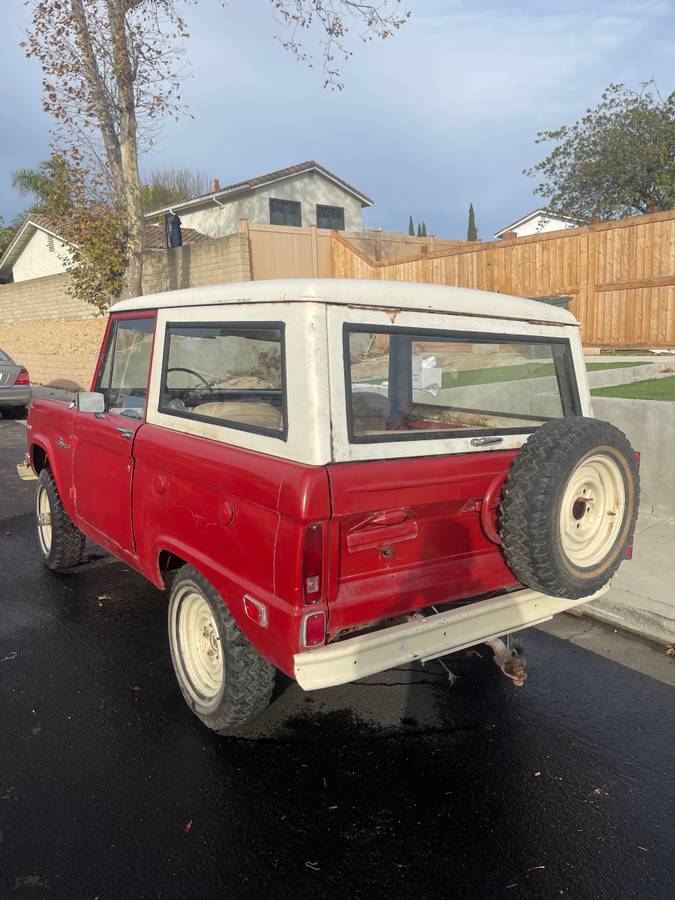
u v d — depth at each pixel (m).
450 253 15.16
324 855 2.68
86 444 4.44
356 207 33.31
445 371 3.21
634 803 2.96
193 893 2.49
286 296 2.79
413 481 2.79
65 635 4.55
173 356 3.60
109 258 15.20
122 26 13.88
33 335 22.06
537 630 4.65
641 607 4.59
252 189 29.44
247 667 3.15
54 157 14.77
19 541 6.49
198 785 3.08
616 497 3.19
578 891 2.50
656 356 11.65
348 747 3.36
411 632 2.86
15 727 3.51
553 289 13.51
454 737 3.44
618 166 22.70
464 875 2.58
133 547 3.96
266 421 2.90
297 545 2.57
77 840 2.74
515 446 3.28
